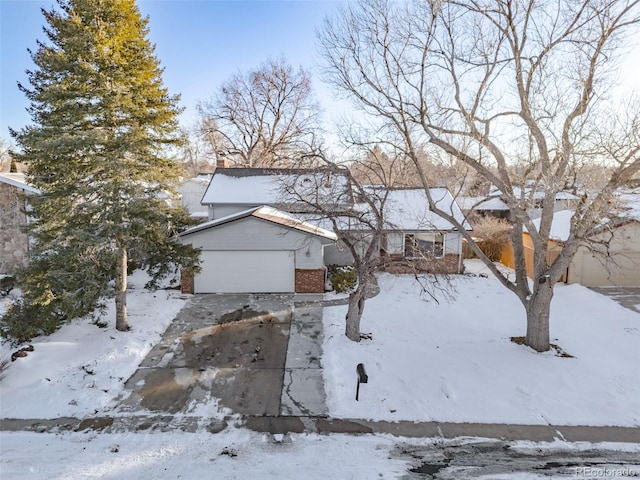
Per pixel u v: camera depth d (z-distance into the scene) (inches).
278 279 708.7
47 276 447.2
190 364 466.0
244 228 690.2
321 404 391.2
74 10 441.7
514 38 430.6
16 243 770.8
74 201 461.4
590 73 409.7
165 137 510.0
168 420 363.6
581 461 311.0
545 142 444.1
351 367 452.4
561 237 771.4
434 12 428.8
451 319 599.5
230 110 1605.6
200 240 689.6
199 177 1421.0
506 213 1137.4
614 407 380.2
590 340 519.5
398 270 831.7
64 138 421.1
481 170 468.4
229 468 298.4
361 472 294.0
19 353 453.4
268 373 448.1
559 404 386.0
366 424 361.1
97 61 450.0
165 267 531.2
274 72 1566.2
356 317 508.1
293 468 298.8
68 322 452.8
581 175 481.4
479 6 433.4
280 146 1481.3
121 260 517.0
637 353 482.6
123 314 529.3
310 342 524.4
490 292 726.5
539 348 485.1
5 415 365.7
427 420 367.6
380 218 474.9
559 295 710.5
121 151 458.6
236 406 386.6
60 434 341.4
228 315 607.8
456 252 831.7
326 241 704.4
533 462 309.3
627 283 761.6
